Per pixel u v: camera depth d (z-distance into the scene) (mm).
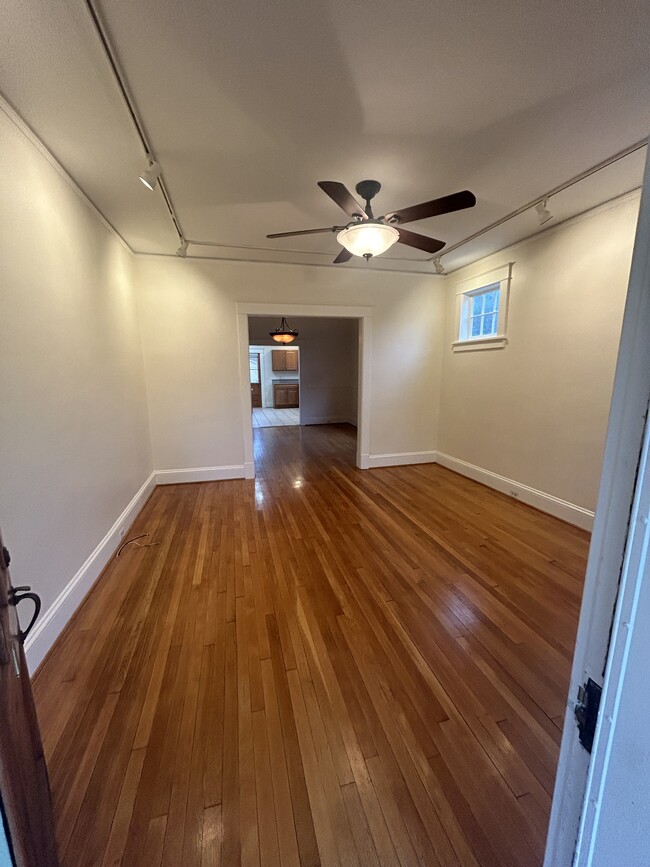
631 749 433
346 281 4328
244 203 2613
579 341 2945
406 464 5008
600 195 2574
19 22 1229
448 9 1249
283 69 1478
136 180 2268
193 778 1194
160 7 1219
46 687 1548
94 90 1547
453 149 2029
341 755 1267
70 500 2047
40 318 1821
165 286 3861
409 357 4734
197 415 4191
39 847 831
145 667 1651
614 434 430
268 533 3000
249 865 988
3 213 1563
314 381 8820
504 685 1549
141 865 987
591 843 490
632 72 1515
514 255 3529
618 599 432
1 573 809
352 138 1922
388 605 2072
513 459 3715
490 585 2260
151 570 2465
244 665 1658
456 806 1118
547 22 1299
